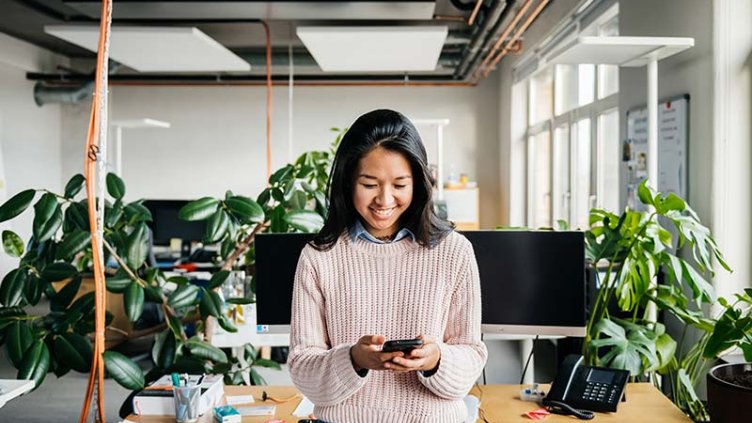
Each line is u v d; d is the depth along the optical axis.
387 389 1.43
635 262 2.81
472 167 9.46
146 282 3.03
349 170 1.41
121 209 3.00
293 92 9.49
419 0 5.52
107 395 4.95
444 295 1.45
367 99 9.45
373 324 1.44
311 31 5.34
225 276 3.08
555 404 2.24
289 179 3.36
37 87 8.73
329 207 1.49
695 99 3.47
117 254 3.01
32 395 4.98
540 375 5.26
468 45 6.62
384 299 1.45
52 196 2.84
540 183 8.10
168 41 5.67
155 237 6.96
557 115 7.23
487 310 2.40
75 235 2.84
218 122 9.53
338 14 5.96
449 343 1.48
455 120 9.45
